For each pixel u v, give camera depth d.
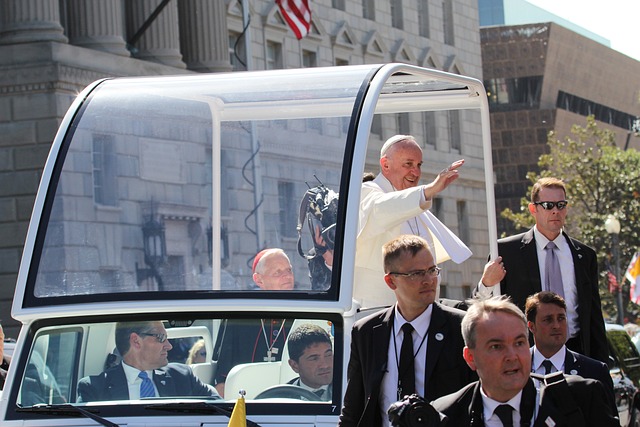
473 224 131.38
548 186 20.98
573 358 18.19
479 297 18.53
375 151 110.81
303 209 16.80
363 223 18.84
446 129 128.00
